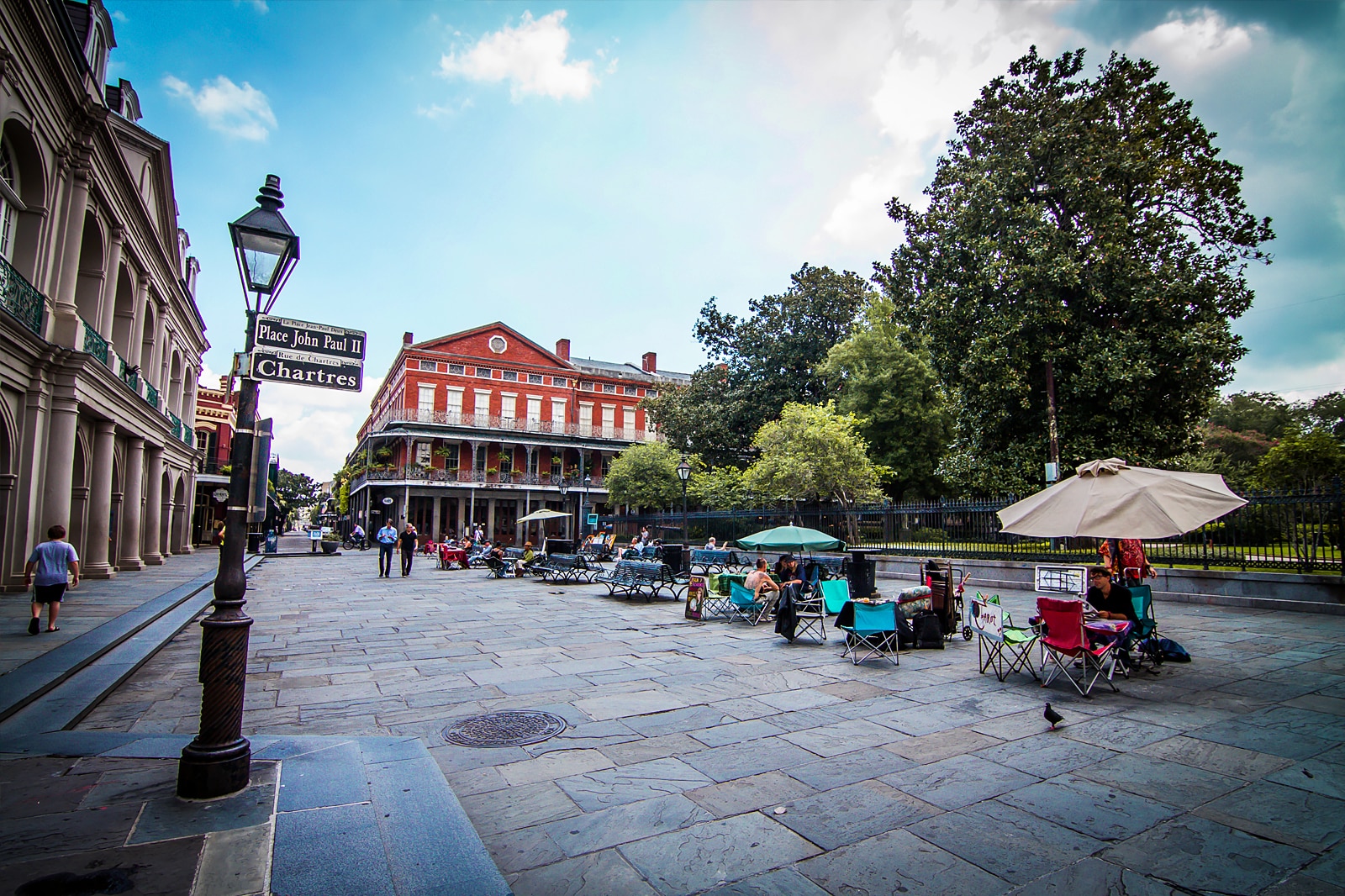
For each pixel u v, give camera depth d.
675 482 38.78
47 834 3.04
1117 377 15.62
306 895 2.59
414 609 12.58
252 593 15.42
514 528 46.56
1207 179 17.03
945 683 6.90
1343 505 10.49
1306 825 3.64
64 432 13.14
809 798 4.00
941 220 18.78
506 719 5.57
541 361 47.91
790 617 8.96
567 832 3.54
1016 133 17.45
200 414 38.12
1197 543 12.55
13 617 9.86
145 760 4.13
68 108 12.84
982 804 3.91
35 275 12.33
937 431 33.38
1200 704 5.98
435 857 2.94
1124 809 3.85
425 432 42.94
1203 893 2.97
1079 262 16.44
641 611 12.58
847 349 33.03
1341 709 5.77
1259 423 44.16
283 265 4.05
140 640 8.64
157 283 20.17
